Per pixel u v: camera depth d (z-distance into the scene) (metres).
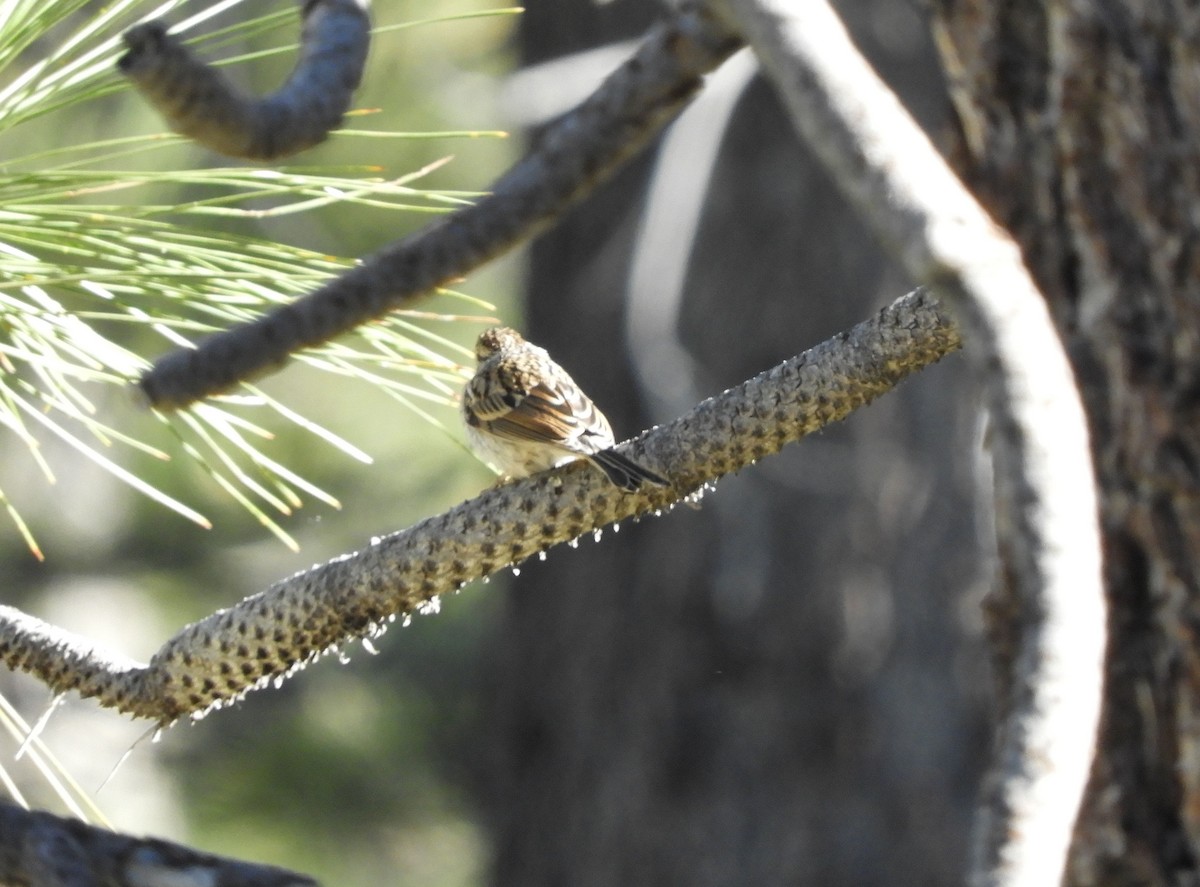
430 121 17.25
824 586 14.03
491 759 15.90
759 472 14.16
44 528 20.30
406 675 20.94
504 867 15.63
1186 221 5.99
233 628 6.21
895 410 14.03
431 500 20.27
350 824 19.20
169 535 20.81
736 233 14.27
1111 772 6.18
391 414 19.64
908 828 13.89
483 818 18.22
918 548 14.01
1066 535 2.60
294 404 19.38
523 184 3.84
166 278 5.36
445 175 17.77
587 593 15.00
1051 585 2.58
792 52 2.89
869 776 13.96
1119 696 6.16
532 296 15.84
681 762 14.35
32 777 17.88
